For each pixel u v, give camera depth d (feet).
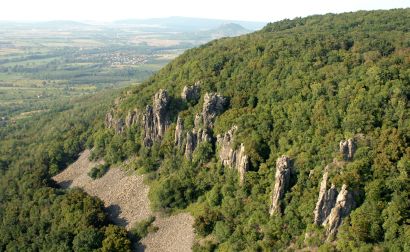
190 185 629.92
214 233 555.28
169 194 628.69
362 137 505.25
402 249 413.59
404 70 565.94
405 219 429.79
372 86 549.54
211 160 648.79
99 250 579.89
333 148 515.91
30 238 645.10
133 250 590.55
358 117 520.83
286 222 499.51
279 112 615.98
